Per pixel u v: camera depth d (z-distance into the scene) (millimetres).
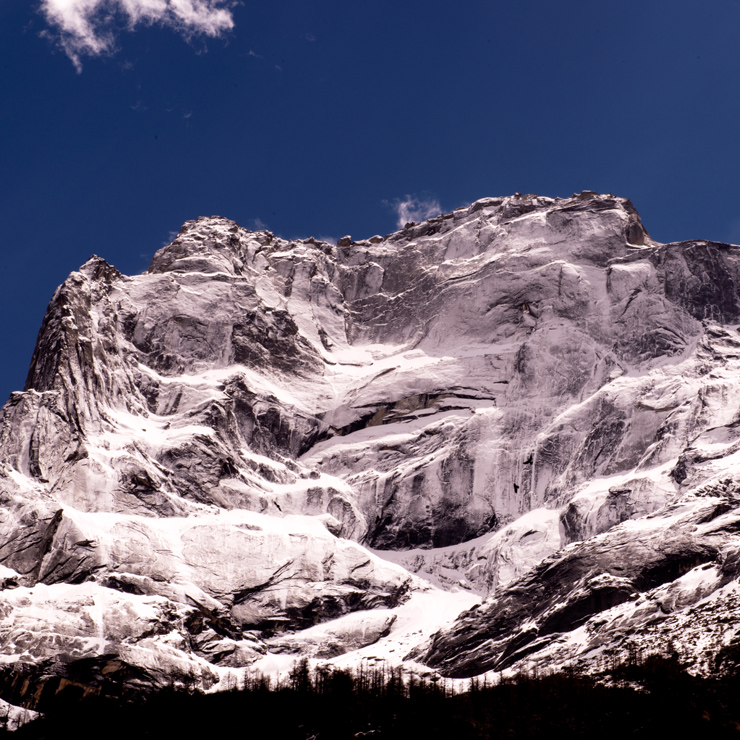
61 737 191625
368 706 188875
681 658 188250
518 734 171000
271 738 182000
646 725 167875
